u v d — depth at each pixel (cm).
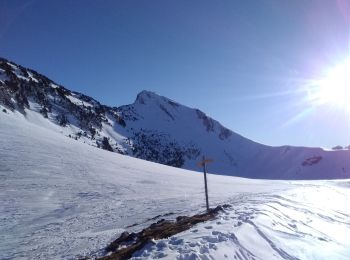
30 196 4744
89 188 5538
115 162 8594
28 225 3428
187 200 4412
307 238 1683
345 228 2325
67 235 2845
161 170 9488
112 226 3067
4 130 8475
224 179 10225
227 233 1334
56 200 4684
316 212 2728
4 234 3064
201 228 1488
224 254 1123
